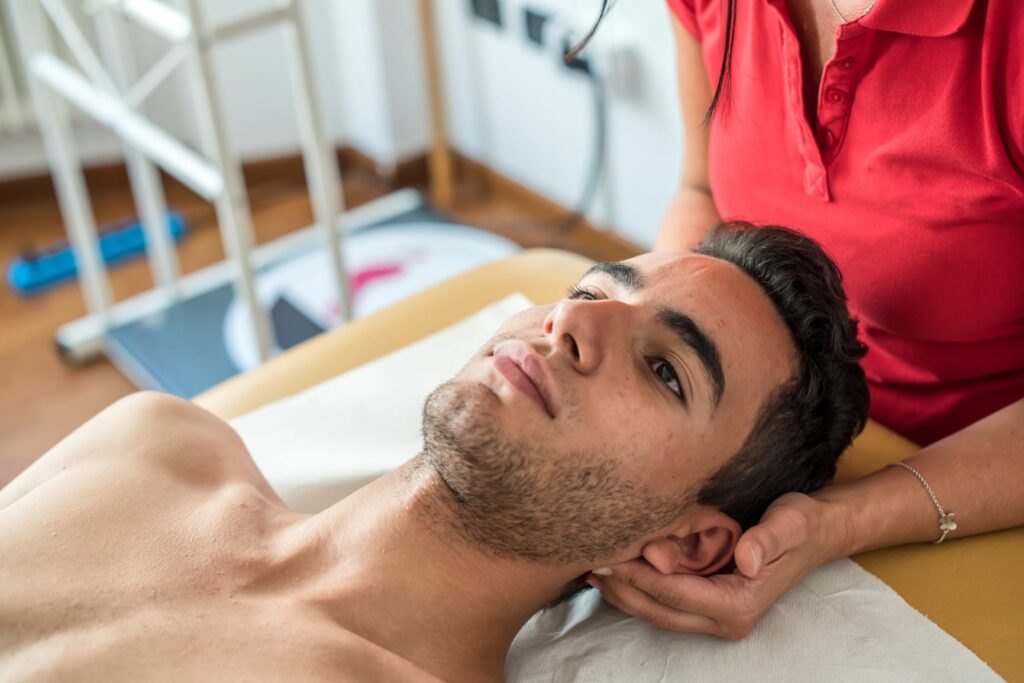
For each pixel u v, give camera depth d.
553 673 1.08
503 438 0.98
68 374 2.32
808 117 1.12
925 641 1.07
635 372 1.03
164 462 1.17
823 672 1.05
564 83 2.48
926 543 1.16
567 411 1.00
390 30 2.71
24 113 2.72
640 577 1.06
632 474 1.02
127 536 1.07
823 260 1.13
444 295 1.61
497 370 1.01
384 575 1.04
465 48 2.70
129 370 2.31
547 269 1.64
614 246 2.60
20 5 2.06
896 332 1.21
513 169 2.80
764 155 1.21
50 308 2.50
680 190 1.43
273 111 2.87
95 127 2.82
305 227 2.78
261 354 2.00
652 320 1.06
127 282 2.58
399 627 1.03
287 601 1.02
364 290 2.50
